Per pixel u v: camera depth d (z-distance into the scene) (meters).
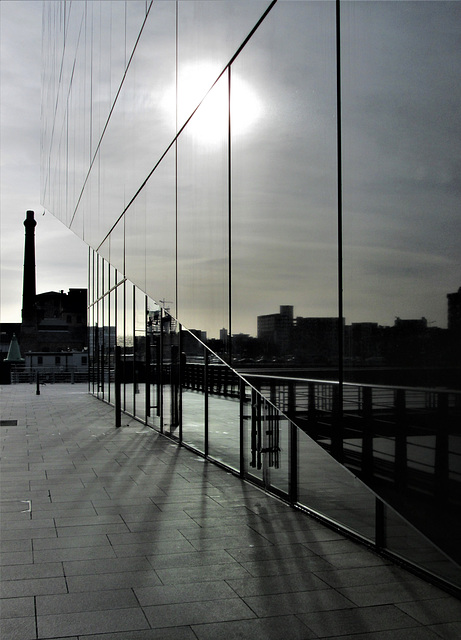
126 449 15.53
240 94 7.86
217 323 9.05
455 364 3.53
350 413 4.89
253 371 7.34
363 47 4.61
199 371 14.77
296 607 5.82
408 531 6.86
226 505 9.68
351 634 5.27
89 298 36.53
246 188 7.63
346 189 4.94
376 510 7.42
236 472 12.17
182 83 11.16
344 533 8.09
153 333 19.81
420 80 3.85
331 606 5.84
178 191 11.65
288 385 6.22
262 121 7.04
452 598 6.00
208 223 9.54
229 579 6.52
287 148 6.25
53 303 100.38
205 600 5.98
